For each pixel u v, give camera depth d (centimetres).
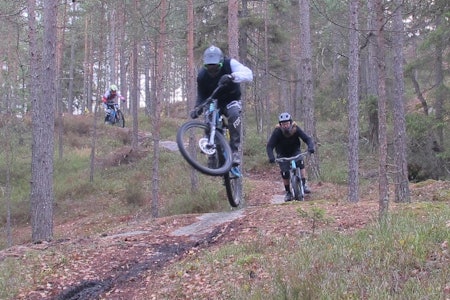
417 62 1956
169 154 2561
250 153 2541
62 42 3028
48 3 1302
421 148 1953
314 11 2402
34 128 1318
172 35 2255
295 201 1137
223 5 2291
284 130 1102
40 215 1288
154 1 2086
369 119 2436
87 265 845
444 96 1855
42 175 1298
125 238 996
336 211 946
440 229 642
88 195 2128
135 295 696
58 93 3144
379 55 787
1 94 1931
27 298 724
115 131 3203
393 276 514
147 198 1947
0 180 2339
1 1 1938
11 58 2495
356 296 479
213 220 1052
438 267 530
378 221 735
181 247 902
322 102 2822
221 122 618
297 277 537
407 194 1242
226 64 604
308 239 736
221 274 679
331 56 3164
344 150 2558
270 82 3922
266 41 2467
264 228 888
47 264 852
